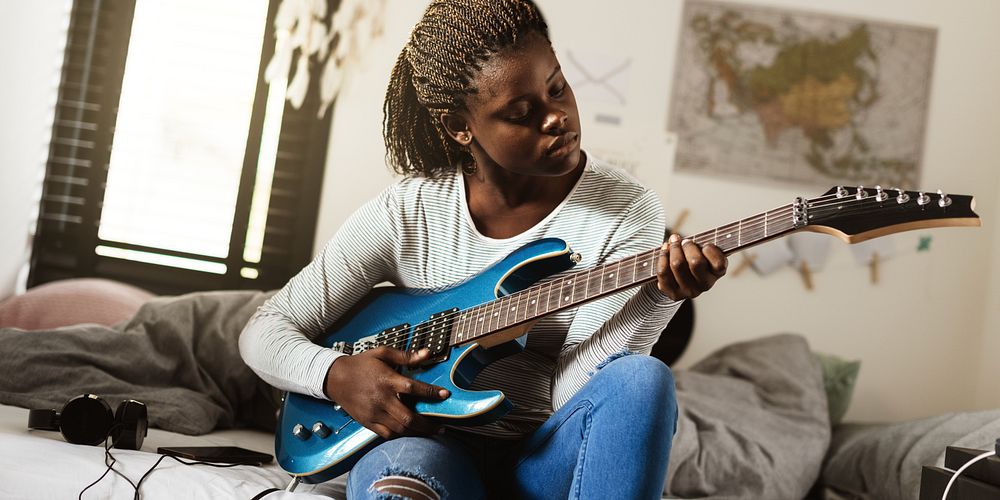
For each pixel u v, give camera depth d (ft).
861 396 11.27
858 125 11.52
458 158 5.20
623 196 4.92
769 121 11.55
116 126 11.78
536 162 4.60
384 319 5.22
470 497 4.24
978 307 11.30
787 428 8.94
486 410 4.35
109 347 7.90
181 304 8.66
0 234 10.98
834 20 11.59
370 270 5.36
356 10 11.55
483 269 4.96
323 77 11.51
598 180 4.98
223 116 11.85
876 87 11.55
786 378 9.57
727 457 8.18
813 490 9.19
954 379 11.27
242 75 11.89
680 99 11.56
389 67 11.59
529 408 4.81
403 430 4.52
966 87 11.55
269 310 5.47
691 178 11.51
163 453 5.67
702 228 11.47
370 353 4.74
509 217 5.03
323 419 5.02
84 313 9.62
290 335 5.17
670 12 11.63
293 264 11.59
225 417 7.98
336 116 11.58
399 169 5.92
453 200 5.16
